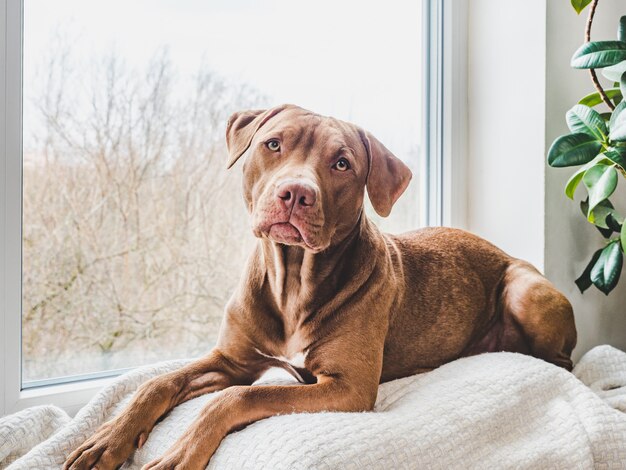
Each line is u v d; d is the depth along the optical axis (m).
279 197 1.28
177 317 1.77
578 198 2.12
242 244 1.88
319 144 1.37
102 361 1.65
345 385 1.38
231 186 1.86
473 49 2.22
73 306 1.60
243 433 1.19
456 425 1.30
